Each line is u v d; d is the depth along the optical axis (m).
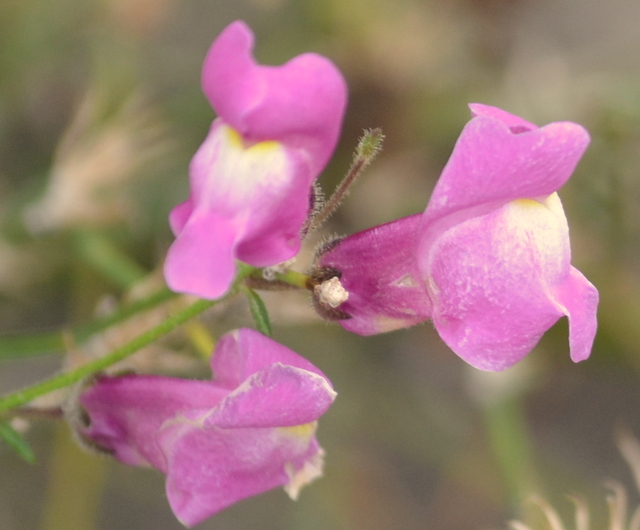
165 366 0.26
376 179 0.38
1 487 0.38
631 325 0.38
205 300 0.21
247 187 0.19
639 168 0.37
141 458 0.21
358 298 0.21
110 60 0.38
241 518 0.39
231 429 0.20
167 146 0.34
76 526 0.35
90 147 0.31
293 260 0.21
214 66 0.19
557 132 0.19
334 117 0.19
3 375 0.38
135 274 0.30
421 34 0.38
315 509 0.39
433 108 0.38
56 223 0.31
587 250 0.37
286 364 0.20
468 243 0.19
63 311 0.38
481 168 0.19
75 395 0.22
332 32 0.38
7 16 0.37
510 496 0.32
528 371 0.34
